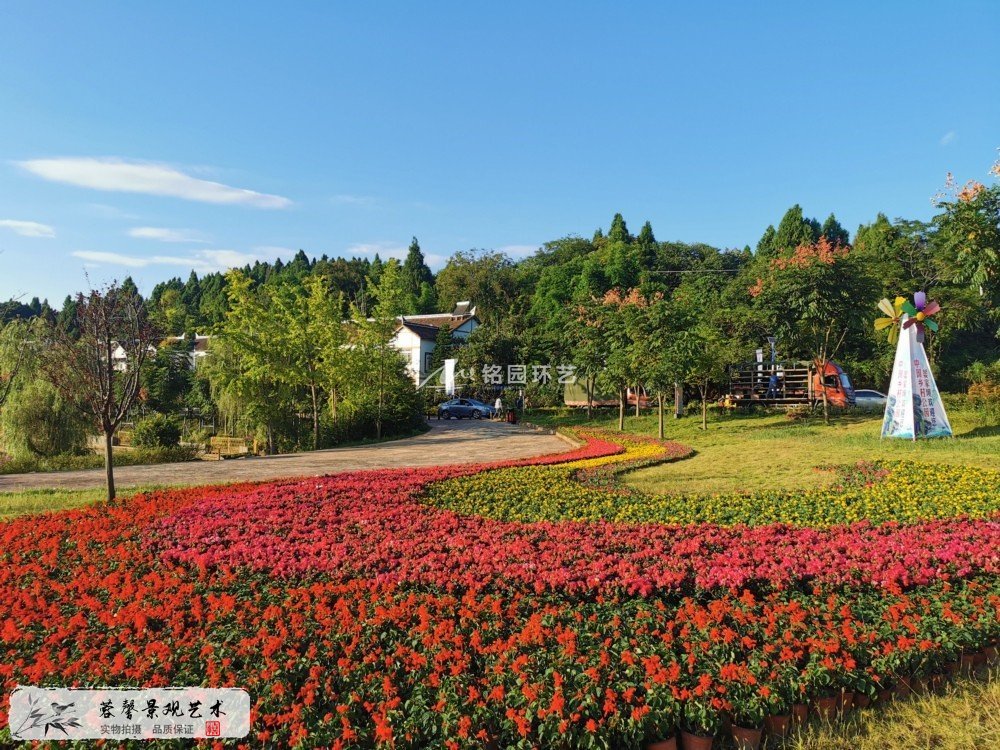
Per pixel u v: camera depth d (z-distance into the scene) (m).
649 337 21.23
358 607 5.57
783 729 4.18
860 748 4.06
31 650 5.10
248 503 10.09
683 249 68.31
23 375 20.52
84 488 13.11
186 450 20.75
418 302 70.38
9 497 11.78
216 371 24.34
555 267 63.25
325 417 27.06
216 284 78.81
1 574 6.93
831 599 5.46
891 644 4.76
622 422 24.88
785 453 16.17
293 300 28.33
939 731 4.20
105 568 7.10
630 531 8.04
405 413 27.94
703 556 6.86
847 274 22.33
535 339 41.19
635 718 3.87
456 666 4.43
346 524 8.74
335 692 4.33
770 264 34.25
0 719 4.10
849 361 35.41
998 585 5.89
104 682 4.46
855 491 11.16
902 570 5.95
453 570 6.33
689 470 14.40
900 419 17.81
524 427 29.75
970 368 33.81
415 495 11.23
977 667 4.98
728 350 25.67
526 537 7.75
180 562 7.18
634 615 5.36
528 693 4.05
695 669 4.46
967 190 15.48
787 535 7.71
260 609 5.72
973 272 15.64
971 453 14.66
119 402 10.71
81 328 10.37
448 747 3.69
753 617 5.15
